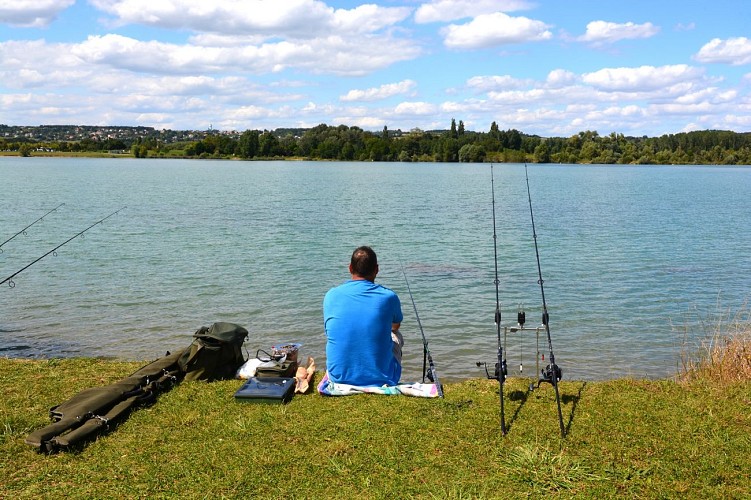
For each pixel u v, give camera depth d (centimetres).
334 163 16725
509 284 1650
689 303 1463
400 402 581
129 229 2650
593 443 499
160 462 472
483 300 1466
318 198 4666
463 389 636
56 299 1398
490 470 458
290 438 510
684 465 464
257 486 438
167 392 619
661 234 2764
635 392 620
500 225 3055
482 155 16250
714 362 764
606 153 17250
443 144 17338
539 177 9469
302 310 1337
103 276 1656
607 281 1706
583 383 654
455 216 3459
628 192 6000
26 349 1046
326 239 2447
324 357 1036
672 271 1866
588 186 7056
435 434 515
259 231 2658
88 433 508
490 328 1233
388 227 2894
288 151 18912
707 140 17212
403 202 4406
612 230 2911
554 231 2841
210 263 1878
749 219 3475
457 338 1161
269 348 1075
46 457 481
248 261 1922
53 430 501
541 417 551
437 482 442
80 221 2892
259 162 17262
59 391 637
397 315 616
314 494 428
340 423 536
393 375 621
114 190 5166
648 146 17525
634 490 431
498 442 501
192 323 1226
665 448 490
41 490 433
